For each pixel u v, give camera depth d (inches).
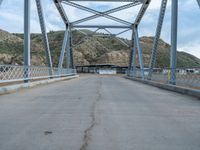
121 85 761.0
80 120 219.8
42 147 147.9
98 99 368.5
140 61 1304.1
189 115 248.5
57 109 276.2
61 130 186.1
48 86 676.1
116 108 285.6
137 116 240.4
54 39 4023.1
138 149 145.6
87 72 3408.0
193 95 433.4
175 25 609.6
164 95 450.3
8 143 155.0
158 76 774.5
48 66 850.1
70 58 1616.6
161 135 175.3
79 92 484.4
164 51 3208.7
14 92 481.4
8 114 246.2
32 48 3865.7
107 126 199.0
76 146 150.0
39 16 800.9
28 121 215.0
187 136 173.5
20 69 559.5
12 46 3932.1
